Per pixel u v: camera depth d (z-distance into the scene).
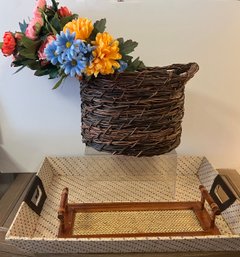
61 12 0.81
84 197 0.91
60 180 1.02
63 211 0.74
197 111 1.05
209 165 1.00
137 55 0.99
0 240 0.71
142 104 0.71
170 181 0.97
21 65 0.83
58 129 1.06
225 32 0.98
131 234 0.72
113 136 0.75
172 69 0.81
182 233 0.73
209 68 1.01
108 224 0.77
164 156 0.94
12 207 0.85
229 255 0.67
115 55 0.70
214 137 1.09
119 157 0.97
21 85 1.01
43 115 1.04
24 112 1.04
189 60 1.00
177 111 0.77
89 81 0.74
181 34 0.98
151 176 0.98
